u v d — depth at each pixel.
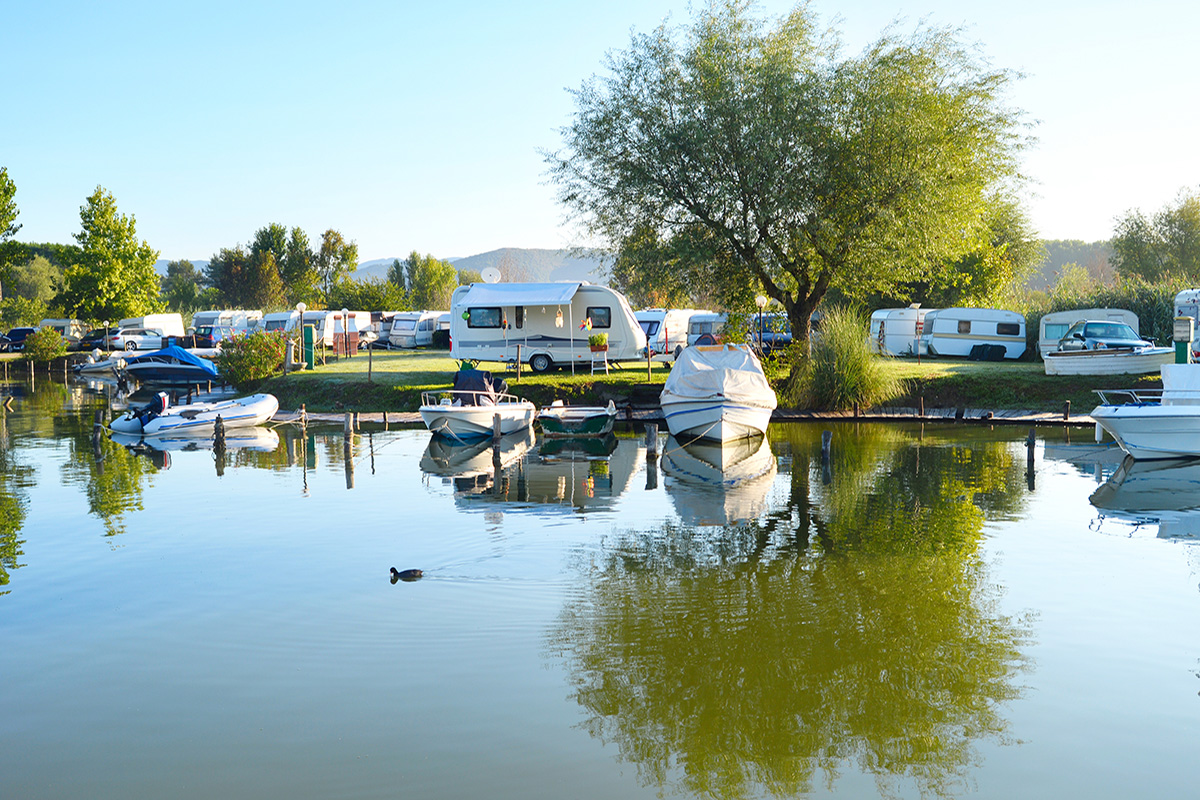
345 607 9.55
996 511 14.13
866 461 19.09
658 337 37.00
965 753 6.41
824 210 25.98
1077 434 22.75
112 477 17.95
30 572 11.01
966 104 26.19
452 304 31.19
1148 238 59.31
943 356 36.91
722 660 8.08
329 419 27.31
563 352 30.58
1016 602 9.62
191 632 8.87
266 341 34.81
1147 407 18.20
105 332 56.44
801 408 26.97
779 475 17.56
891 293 28.48
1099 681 7.59
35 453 21.39
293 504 15.09
